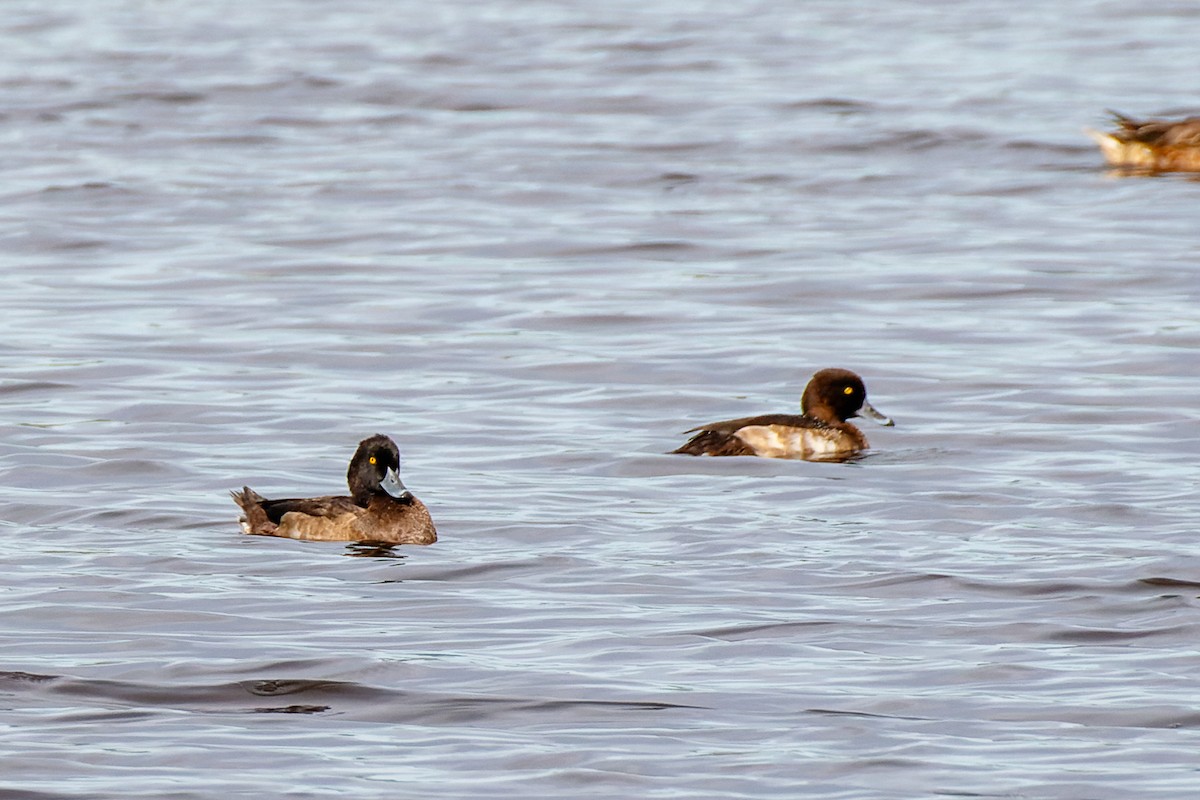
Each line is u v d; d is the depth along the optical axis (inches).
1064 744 475.5
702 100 1879.9
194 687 517.7
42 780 452.4
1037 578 613.9
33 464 776.9
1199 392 905.5
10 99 1883.6
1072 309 1098.7
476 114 1834.4
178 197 1462.8
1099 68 2057.1
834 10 2529.5
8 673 526.6
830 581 615.8
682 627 568.4
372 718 497.0
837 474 775.7
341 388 925.8
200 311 1102.4
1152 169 1578.5
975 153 1640.0
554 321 1079.0
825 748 473.4
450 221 1376.7
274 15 2497.5
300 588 610.9
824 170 1569.9
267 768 462.0
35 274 1210.6
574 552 653.9
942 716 494.9
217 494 739.4
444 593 605.0
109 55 2154.3
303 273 1210.6
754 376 960.3
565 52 2177.7
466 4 2600.9
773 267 1223.5
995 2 2591.0
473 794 446.0
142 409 877.8
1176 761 463.8
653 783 452.1
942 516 701.3
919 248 1279.5
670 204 1443.2
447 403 898.7
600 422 868.0
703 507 719.1
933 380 942.4
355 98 1913.1
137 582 615.5
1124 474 762.8
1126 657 538.6
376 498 676.1
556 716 496.4
